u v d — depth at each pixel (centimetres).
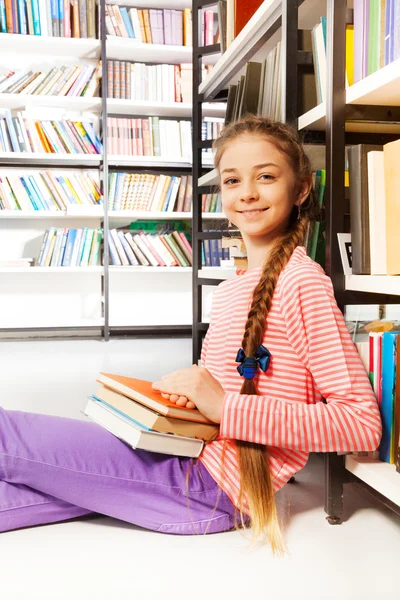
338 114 125
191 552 108
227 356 116
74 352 363
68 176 434
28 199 407
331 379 105
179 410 106
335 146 125
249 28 192
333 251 126
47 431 112
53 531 118
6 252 431
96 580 98
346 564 103
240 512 112
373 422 105
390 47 113
